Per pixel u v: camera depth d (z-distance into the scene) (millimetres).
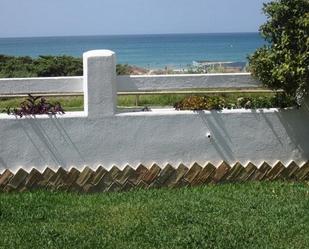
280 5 8547
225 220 6938
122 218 7062
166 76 8625
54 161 8266
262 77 8562
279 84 8516
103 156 8336
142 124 8375
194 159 8523
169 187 8414
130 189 8320
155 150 8430
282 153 8750
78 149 8289
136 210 7312
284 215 7152
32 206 7539
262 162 8688
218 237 6438
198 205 7461
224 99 8992
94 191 8250
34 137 8227
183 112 8461
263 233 6605
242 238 6438
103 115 8297
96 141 8312
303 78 8312
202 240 6352
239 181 8586
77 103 13656
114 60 8312
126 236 6523
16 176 8148
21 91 8352
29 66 30906
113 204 7660
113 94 8305
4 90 8312
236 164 8578
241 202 7633
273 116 8672
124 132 8352
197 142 8516
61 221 7035
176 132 8453
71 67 30625
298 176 8750
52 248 6223
